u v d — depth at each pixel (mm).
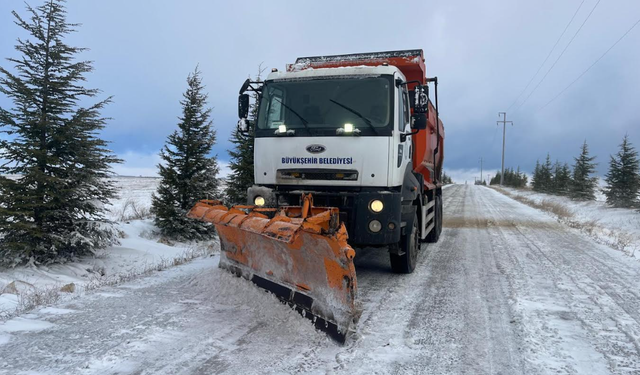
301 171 5840
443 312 4871
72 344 3867
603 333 4219
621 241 10602
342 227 3799
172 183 12156
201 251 9531
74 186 8188
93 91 8344
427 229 8469
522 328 4348
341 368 3381
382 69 5945
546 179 54281
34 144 7578
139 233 11609
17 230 7574
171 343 3877
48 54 7852
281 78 6309
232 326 4328
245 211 5289
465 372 3352
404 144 6262
